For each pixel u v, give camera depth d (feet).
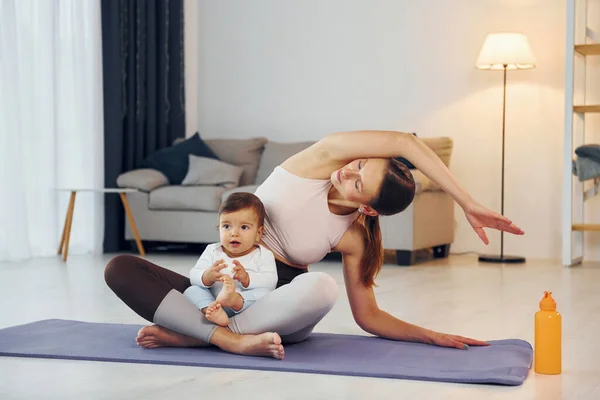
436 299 12.78
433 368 7.66
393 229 17.99
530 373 7.72
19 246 18.17
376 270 8.95
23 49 18.34
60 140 19.43
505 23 20.11
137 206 20.07
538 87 19.86
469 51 20.43
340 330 9.99
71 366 7.84
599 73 19.35
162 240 19.94
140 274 8.27
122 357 8.05
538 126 19.90
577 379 7.48
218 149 21.40
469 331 10.01
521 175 20.07
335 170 8.30
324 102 21.88
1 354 8.30
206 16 22.95
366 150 8.08
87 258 18.94
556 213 19.81
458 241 20.76
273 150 21.02
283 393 6.89
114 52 20.45
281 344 8.48
